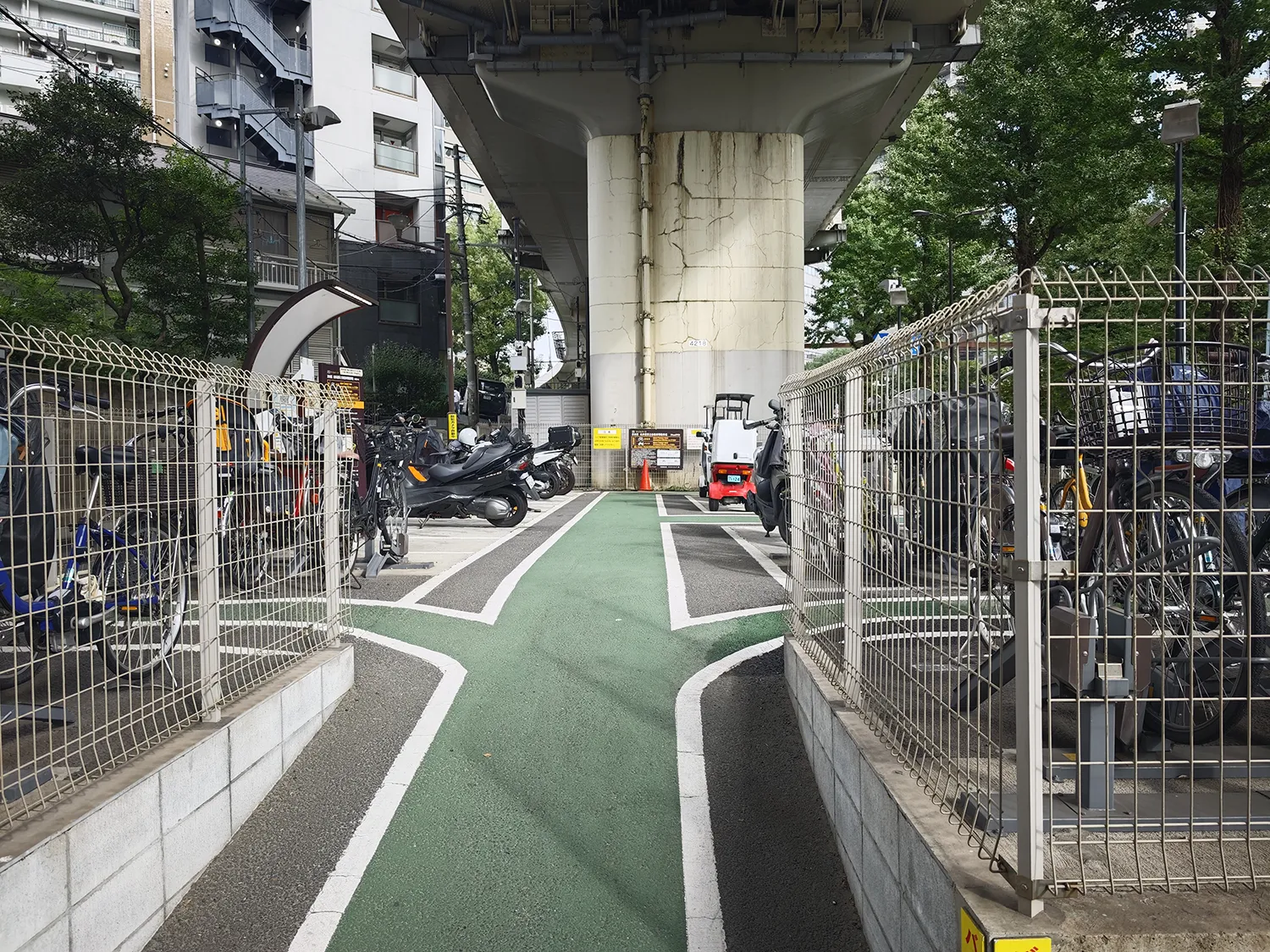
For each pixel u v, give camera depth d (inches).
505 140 1075.9
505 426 1124.5
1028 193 757.3
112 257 940.6
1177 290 82.5
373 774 159.8
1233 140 536.7
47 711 114.3
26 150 677.9
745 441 604.4
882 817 104.3
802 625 185.0
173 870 120.0
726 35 844.0
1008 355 90.2
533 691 199.9
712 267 895.1
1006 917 73.9
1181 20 527.2
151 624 131.3
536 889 126.9
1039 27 720.3
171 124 1508.4
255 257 1045.2
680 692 199.2
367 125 1669.5
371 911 121.3
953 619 95.0
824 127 952.9
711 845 137.5
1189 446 103.9
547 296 2640.3
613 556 379.9
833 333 1363.2
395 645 232.1
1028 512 75.4
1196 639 121.2
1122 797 101.2
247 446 159.8
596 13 821.9
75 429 116.2
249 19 1510.8
